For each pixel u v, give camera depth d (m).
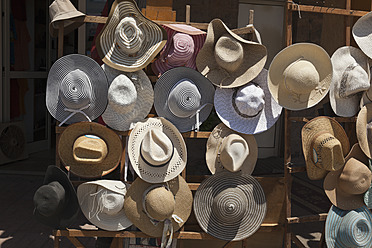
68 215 3.23
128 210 3.24
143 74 3.31
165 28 3.46
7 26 6.89
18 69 7.27
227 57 3.24
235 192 3.31
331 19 4.43
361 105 3.52
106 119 3.32
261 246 3.70
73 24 3.85
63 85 3.16
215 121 4.51
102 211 3.21
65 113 3.26
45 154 7.67
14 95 7.24
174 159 3.29
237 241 3.44
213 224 3.35
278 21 7.40
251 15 3.41
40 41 7.74
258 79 3.46
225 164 3.29
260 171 6.73
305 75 3.21
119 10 3.15
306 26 7.14
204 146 6.02
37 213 3.22
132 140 3.23
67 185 3.20
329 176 3.51
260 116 3.44
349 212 3.54
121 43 3.14
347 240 3.48
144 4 4.07
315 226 4.74
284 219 3.55
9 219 4.63
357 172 3.42
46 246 4.02
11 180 6.04
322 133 3.45
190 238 3.35
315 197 5.71
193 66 3.51
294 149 7.10
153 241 3.46
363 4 3.85
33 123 7.76
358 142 3.48
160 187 3.24
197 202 3.35
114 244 3.51
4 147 6.83
